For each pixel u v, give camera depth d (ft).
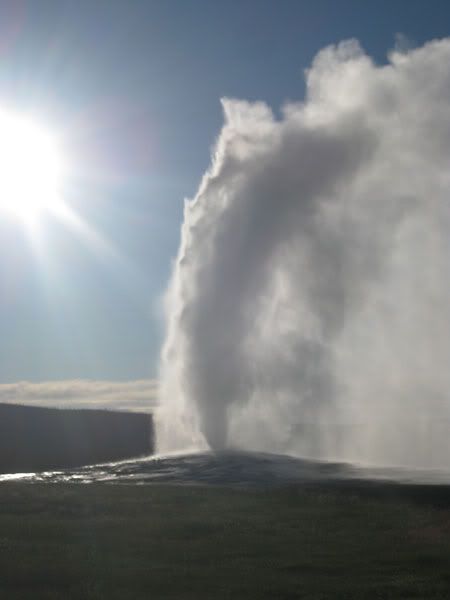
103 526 115.03
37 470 282.97
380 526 112.68
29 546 101.60
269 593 78.18
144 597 77.51
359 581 82.58
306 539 104.06
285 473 180.55
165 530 111.45
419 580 82.38
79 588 81.00
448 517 119.96
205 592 79.00
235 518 120.26
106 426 419.54
